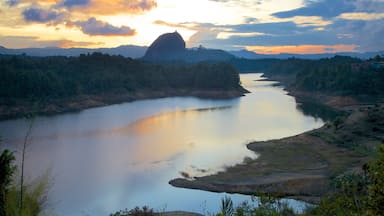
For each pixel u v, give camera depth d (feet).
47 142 211.20
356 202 31.65
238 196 131.64
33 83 359.25
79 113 337.52
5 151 29.09
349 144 199.52
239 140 225.97
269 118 312.71
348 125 225.56
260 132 252.62
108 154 188.03
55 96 370.12
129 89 470.80
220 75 524.52
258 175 153.07
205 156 187.11
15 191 28.07
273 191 130.82
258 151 197.36
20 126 261.03
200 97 490.49
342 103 402.31
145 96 473.26
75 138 224.74
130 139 224.74
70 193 131.85
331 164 165.89
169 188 140.67
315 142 211.61
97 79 448.65
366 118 228.22
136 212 103.96
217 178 150.82
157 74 538.47
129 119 300.40
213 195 133.69
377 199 25.52
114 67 535.60
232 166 168.86
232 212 43.21
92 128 258.16
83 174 154.20
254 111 352.69
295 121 299.17
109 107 385.50
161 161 177.37
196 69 559.79
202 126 272.10
